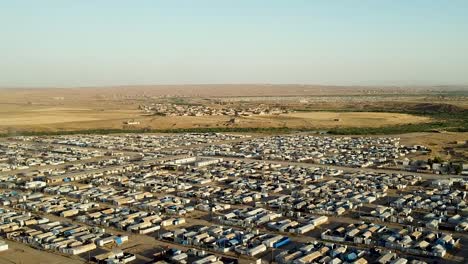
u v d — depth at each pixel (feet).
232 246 387.34
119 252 370.32
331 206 497.46
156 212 495.00
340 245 391.04
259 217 464.65
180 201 533.14
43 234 413.39
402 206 505.25
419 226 443.32
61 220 469.98
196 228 442.09
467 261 356.79
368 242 393.70
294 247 390.63
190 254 373.81
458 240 397.60
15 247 393.91
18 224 447.42
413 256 368.07
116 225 447.01
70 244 388.98
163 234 416.67
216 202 534.37
